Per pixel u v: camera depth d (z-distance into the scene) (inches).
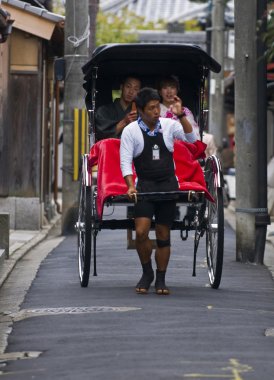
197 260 1003.9
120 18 3457.2
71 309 703.1
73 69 1401.3
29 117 1421.0
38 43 1416.1
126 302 725.9
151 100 725.9
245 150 1024.2
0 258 899.4
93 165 781.3
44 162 1544.0
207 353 565.9
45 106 1544.0
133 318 663.1
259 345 590.9
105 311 690.8
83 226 813.2
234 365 538.9
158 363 541.0
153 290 789.2
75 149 1401.3
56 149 1807.3
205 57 815.7
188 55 820.6
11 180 1423.5
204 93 846.5
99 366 538.0
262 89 1019.9
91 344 590.9
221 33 2094.0
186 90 864.3
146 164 732.7
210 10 2480.3
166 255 759.7
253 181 1021.2
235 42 1024.2
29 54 1417.3
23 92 1419.8
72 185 1402.6
